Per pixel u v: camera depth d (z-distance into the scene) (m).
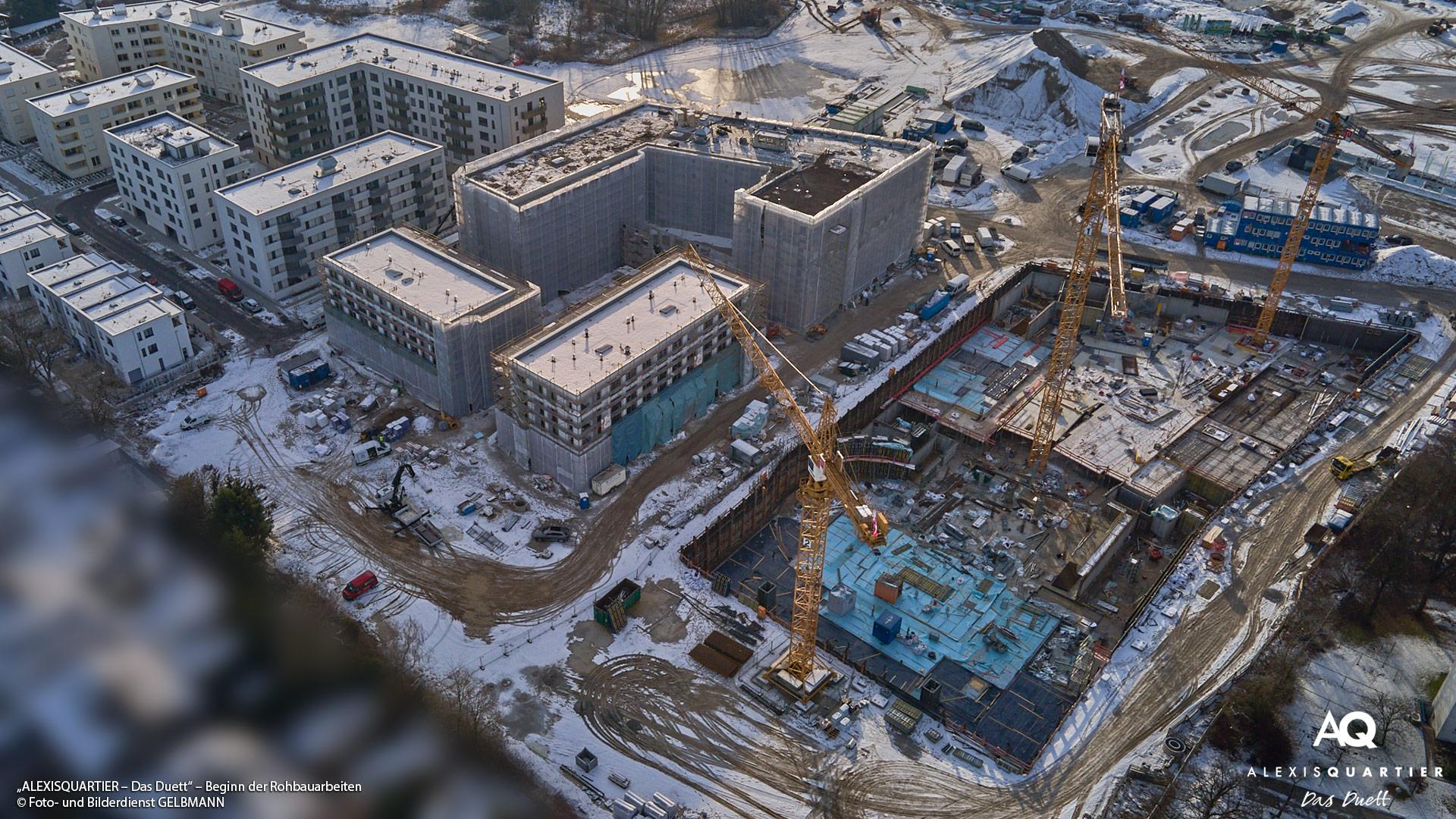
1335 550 177.38
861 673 160.88
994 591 177.38
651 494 186.25
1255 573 176.62
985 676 162.38
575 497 185.38
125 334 198.12
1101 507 191.75
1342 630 164.25
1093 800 143.25
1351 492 191.75
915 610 173.12
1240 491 192.38
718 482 189.00
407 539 176.12
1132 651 163.62
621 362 182.62
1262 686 152.00
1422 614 167.00
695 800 141.38
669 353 191.88
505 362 181.12
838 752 148.38
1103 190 183.25
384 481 186.75
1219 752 148.62
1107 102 184.00
